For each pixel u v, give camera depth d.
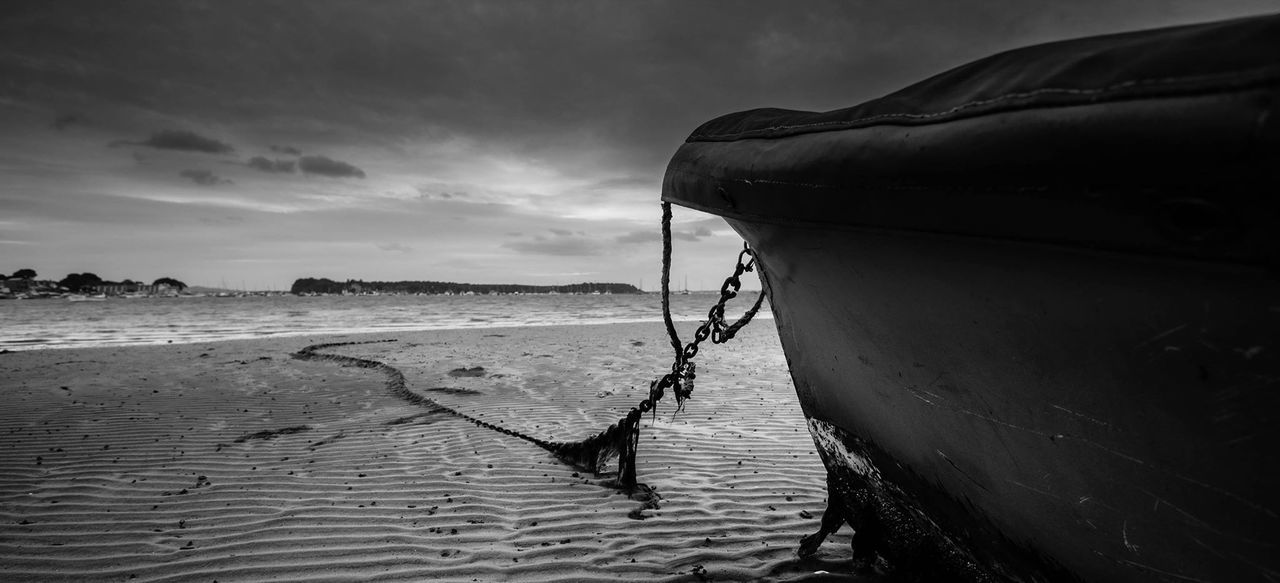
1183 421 1.40
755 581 3.29
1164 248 1.10
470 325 31.14
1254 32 0.95
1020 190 1.25
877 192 1.56
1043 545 2.14
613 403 8.60
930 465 2.49
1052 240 1.26
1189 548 1.63
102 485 4.90
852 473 3.17
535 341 18.95
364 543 3.80
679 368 4.21
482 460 5.64
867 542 3.23
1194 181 0.99
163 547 3.73
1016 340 1.66
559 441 6.35
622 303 102.50
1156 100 1.02
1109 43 1.19
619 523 4.15
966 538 2.55
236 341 19.48
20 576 3.36
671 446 6.12
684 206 2.64
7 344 19.16
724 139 2.36
